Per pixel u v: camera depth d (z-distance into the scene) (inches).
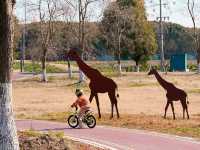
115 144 919.0
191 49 6707.7
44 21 3198.8
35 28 3777.1
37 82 2972.4
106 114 1450.5
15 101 1985.7
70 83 2817.4
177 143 933.8
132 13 4025.6
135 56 4323.3
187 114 1365.7
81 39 2994.6
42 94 2294.5
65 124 1253.1
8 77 655.8
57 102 1941.4
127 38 4234.7
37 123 1280.8
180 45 6747.1
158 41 5595.5
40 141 774.5
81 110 1170.0
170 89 1358.3
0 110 656.4
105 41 4279.0
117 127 1187.9
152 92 2324.1
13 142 658.2
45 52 3088.1
